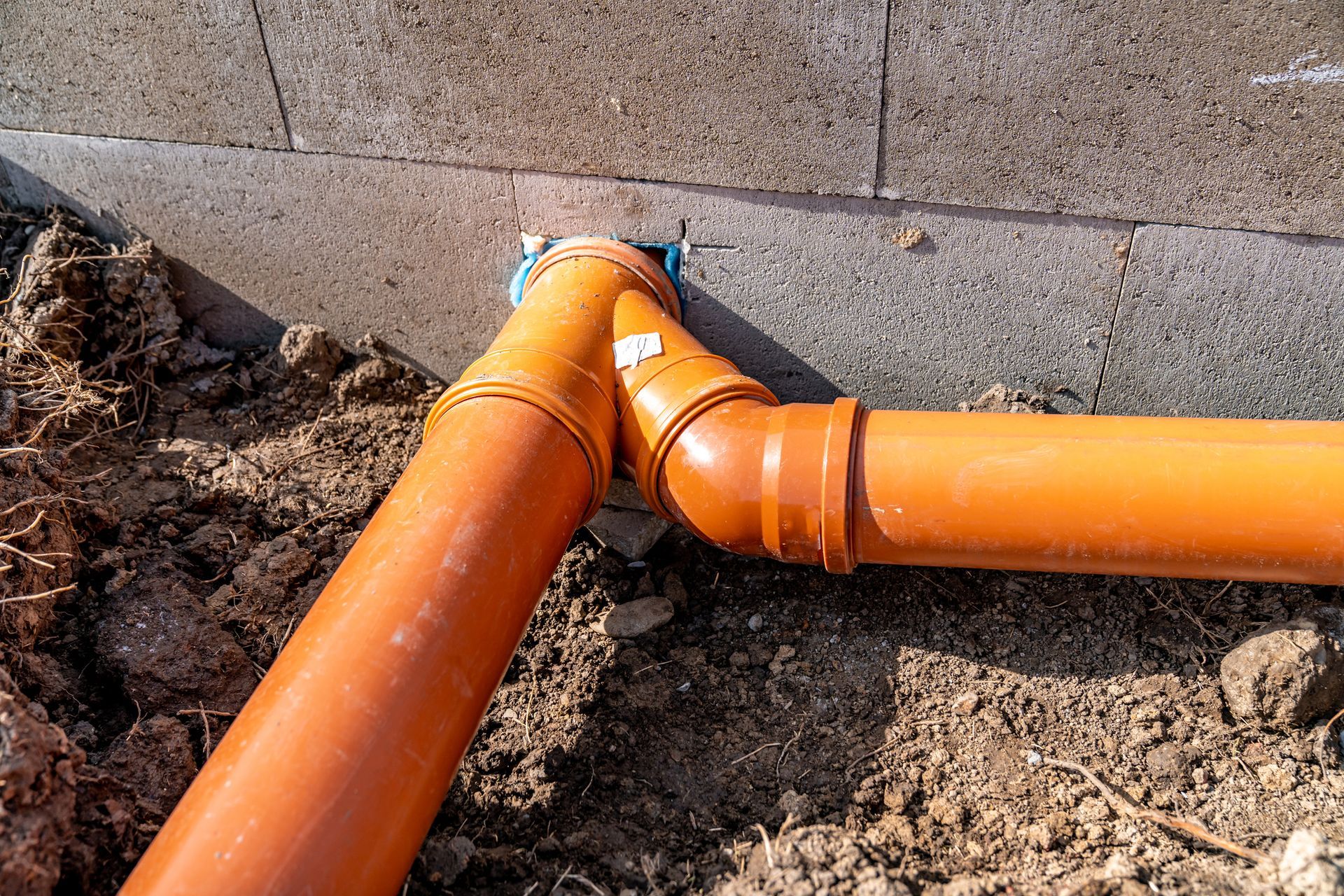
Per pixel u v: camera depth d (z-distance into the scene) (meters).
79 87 1.08
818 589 0.97
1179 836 0.79
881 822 0.81
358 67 1.00
